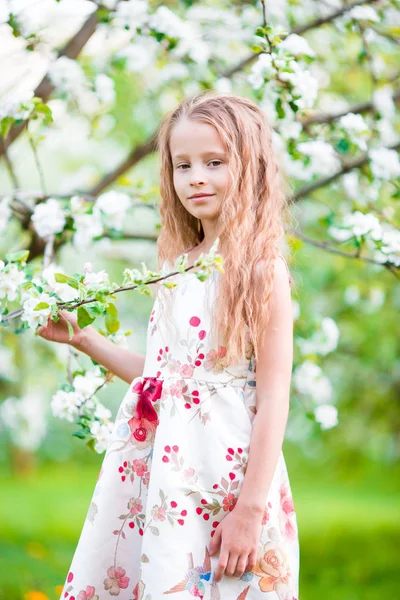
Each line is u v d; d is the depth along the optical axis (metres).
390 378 5.41
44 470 13.27
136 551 1.99
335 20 3.28
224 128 2.03
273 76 2.59
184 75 3.33
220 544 1.88
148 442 2.01
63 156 6.07
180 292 2.04
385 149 2.93
